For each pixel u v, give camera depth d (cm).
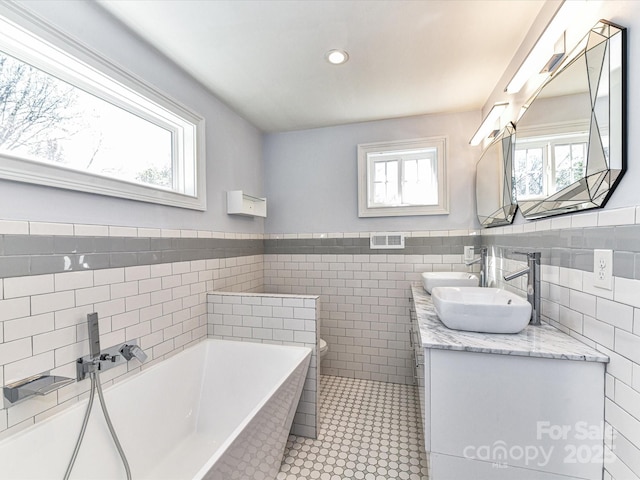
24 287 121
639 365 89
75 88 153
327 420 224
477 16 157
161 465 166
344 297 303
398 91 236
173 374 187
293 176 319
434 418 123
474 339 127
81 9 141
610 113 98
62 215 135
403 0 147
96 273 149
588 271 114
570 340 123
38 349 125
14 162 116
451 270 277
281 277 320
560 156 130
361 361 297
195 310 217
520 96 183
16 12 117
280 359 201
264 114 278
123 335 162
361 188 296
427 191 294
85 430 134
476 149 271
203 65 200
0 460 110
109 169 170
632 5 93
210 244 235
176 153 215
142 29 164
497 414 117
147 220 179
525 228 171
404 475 170
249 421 126
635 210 90
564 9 120
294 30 167
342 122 298
